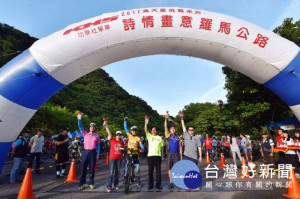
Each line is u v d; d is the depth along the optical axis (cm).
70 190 485
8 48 6562
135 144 534
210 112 2881
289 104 690
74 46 606
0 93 573
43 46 608
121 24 611
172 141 514
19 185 552
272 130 1096
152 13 625
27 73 592
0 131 573
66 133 728
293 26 1000
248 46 630
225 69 1206
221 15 646
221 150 1504
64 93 8125
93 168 505
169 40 636
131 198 414
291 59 632
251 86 1011
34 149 711
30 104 604
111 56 654
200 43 641
